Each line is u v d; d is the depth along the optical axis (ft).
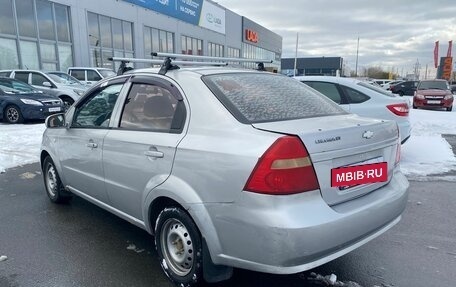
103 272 10.22
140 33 82.43
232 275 9.79
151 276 10.05
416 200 15.94
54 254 11.20
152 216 10.11
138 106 10.78
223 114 8.75
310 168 7.75
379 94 21.93
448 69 174.29
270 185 7.47
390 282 9.75
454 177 19.25
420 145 27.22
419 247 11.69
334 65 250.37
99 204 12.42
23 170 20.79
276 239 7.37
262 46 170.81
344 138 8.37
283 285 9.60
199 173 8.43
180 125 9.34
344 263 10.70
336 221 7.82
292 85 11.53
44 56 61.05
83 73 55.62
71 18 65.16
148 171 9.73
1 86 40.37
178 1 96.37
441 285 9.61
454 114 49.57
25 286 9.54
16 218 13.92
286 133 7.83
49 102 39.58
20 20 56.85
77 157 12.89
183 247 9.27
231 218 7.91
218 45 123.85
